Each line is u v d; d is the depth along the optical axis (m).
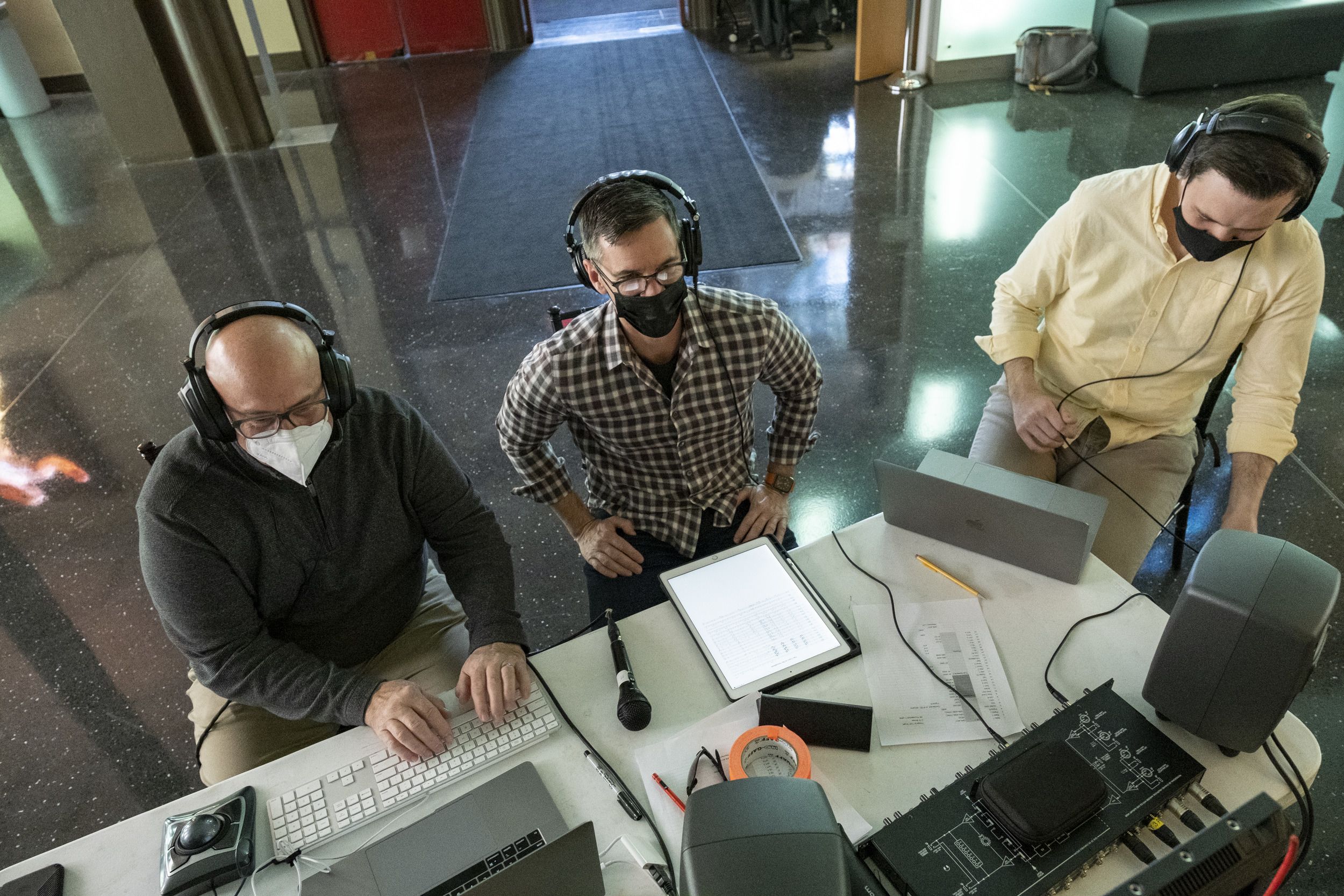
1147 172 1.53
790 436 1.73
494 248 3.76
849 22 6.07
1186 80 4.64
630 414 1.50
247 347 1.10
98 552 2.41
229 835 1.01
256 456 1.17
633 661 1.21
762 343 1.49
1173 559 2.09
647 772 1.06
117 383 3.09
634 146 4.63
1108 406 1.69
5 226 4.36
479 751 1.12
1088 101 4.73
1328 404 2.53
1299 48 4.55
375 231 4.00
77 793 1.84
